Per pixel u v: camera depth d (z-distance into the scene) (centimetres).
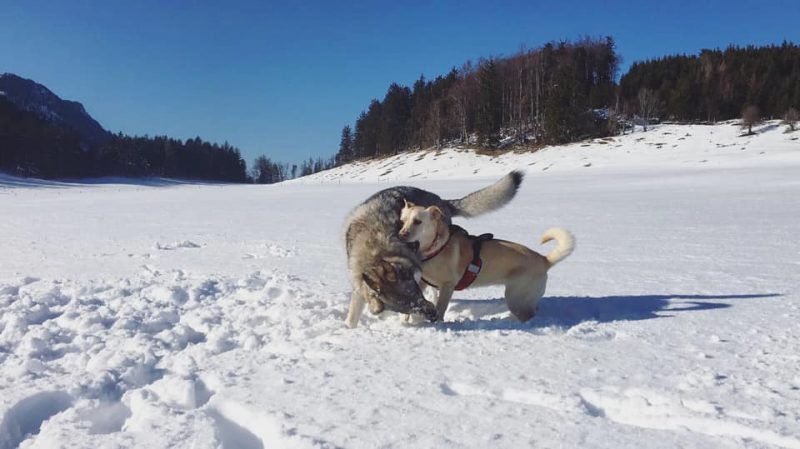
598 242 936
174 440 253
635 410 274
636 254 801
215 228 1377
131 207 2336
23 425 300
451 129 8244
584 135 6631
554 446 239
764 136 5612
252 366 356
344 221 558
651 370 324
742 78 7381
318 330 448
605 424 258
